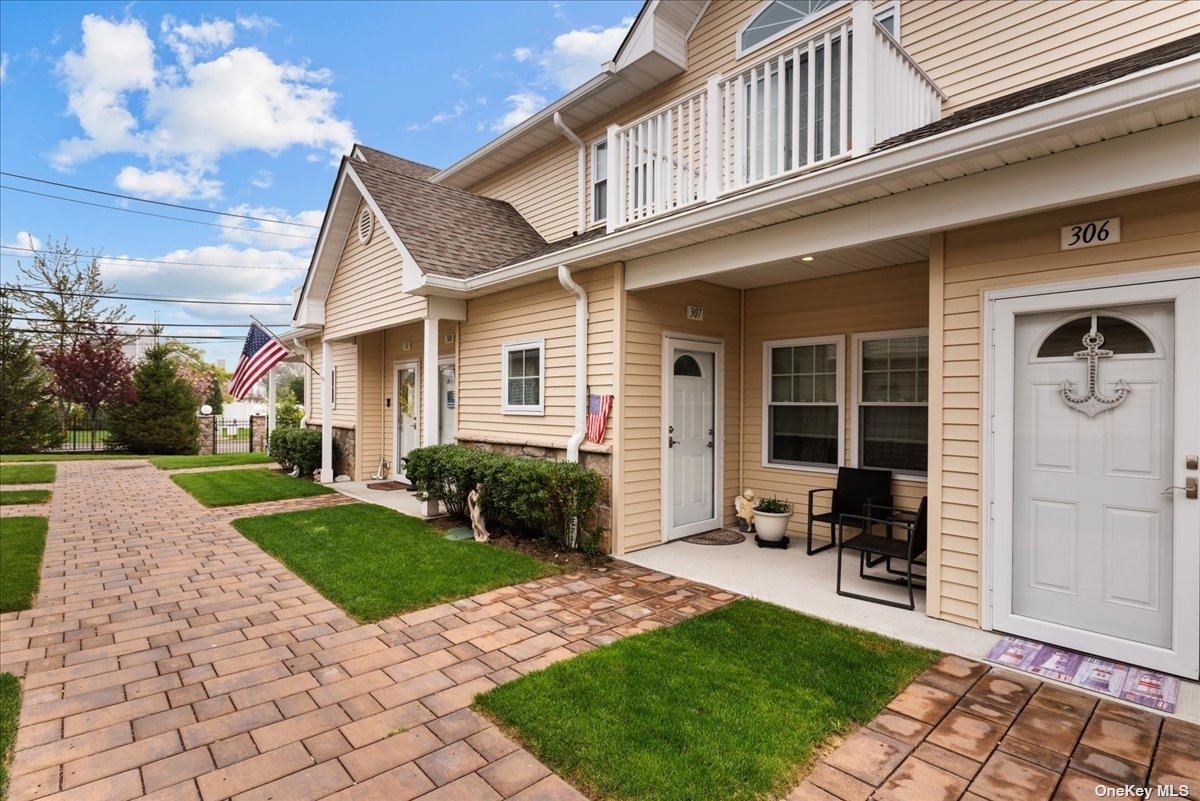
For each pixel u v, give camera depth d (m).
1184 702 2.95
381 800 2.21
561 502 5.72
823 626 3.94
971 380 3.91
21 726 2.71
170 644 3.67
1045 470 3.66
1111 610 3.44
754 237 4.86
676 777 2.35
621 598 4.52
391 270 8.41
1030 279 3.65
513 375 7.28
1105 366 3.46
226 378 40.28
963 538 3.96
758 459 6.90
